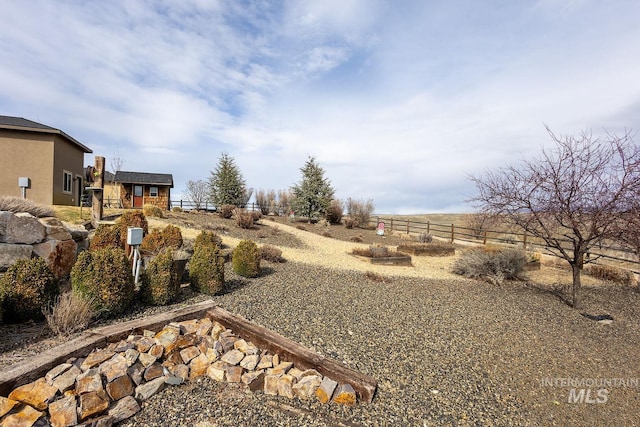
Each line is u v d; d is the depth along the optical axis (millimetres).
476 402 2994
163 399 2629
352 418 2592
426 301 6133
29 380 2314
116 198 24297
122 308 3904
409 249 12609
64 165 14500
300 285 6344
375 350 3760
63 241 5164
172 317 3537
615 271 9375
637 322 5812
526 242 12648
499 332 4797
